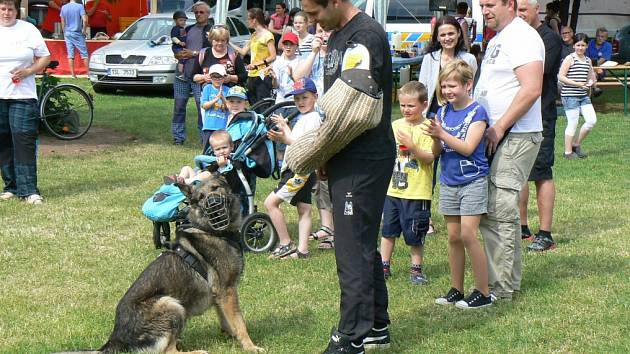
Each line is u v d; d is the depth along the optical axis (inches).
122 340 171.3
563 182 390.6
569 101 454.6
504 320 205.9
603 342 190.2
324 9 164.9
